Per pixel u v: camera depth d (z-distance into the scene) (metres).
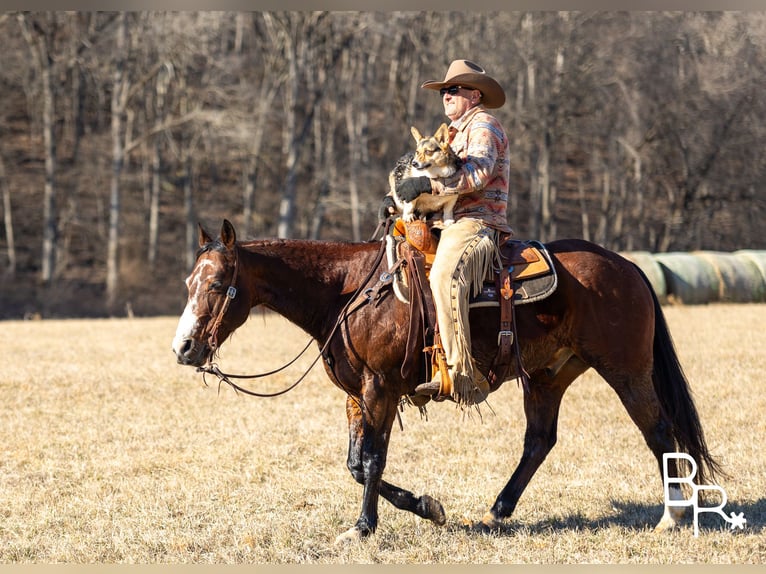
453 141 7.62
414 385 7.47
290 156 49.75
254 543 7.26
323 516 7.97
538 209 55.34
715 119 53.16
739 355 16.59
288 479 9.21
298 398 13.55
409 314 7.25
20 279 47.81
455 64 7.64
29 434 11.32
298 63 51.16
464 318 7.18
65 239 52.16
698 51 52.31
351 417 7.68
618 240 55.66
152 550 7.21
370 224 56.88
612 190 58.38
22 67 53.00
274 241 7.64
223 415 12.38
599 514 8.05
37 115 58.47
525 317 7.47
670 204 57.34
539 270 7.46
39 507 8.41
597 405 12.62
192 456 10.15
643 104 53.38
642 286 7.77
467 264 7.21
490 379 7.50
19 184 55.66
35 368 16.47
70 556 7.07
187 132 52.62
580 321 7.55
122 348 19.56
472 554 7.02
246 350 18.58
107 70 51.28
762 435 10.62
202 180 59.94
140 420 12.12
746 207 54.91
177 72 52.97
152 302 45.75
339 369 7.41
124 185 55.56
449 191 7.18
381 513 8.21
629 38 51.56
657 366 7.86
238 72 54.97
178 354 7.27
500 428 11.34
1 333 23.22
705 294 29.98
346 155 60.09
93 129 60.41
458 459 9.88
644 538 7.34
